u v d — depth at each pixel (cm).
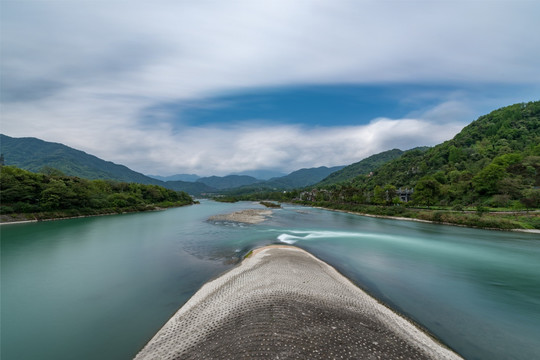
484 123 14862
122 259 2489
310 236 3809
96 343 1151
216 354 950
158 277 1977
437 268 2300
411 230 4519
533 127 11950
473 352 1096
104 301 1573
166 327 1194
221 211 9000
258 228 4553
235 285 1634
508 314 1455
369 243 3344
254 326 1125
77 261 2431
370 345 1027
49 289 1764
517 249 3081
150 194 11012
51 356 1062
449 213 5681
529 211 5228
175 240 3412
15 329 1270
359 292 1641
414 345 1066
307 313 1246
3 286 1827
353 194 10344
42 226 4819
